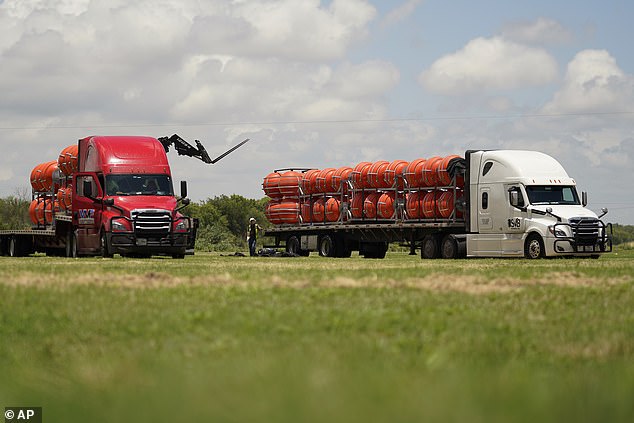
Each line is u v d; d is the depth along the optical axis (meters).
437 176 55.34
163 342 12.67
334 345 12.08
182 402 7.17
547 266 33.22
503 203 50.69
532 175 49.97
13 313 15.77
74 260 44.72
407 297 18.38
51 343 12.93
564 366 10.80
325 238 65.81
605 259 47.31
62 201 55.09
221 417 6.57
